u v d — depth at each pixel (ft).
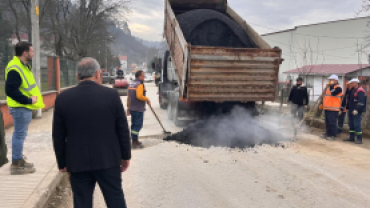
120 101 9.52
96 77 9.65
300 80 31.68
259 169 17.62
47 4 93.50
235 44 29.27
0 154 10.46
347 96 27.94
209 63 23.61
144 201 13.38
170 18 31.19
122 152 9.63
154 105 51.06
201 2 36.70
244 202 13.25
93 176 9.32
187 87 24.06
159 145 22.84
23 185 13.32
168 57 37.40
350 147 23.70
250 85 24.98
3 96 28.76
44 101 42.16
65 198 13.80
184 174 16.63
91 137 8.89
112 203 9.25
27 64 14.64
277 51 24.54
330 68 80.18
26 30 99.76
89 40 106.22
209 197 13.75
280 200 13.48
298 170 17.54
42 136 24.48
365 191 14.62
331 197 13.87
